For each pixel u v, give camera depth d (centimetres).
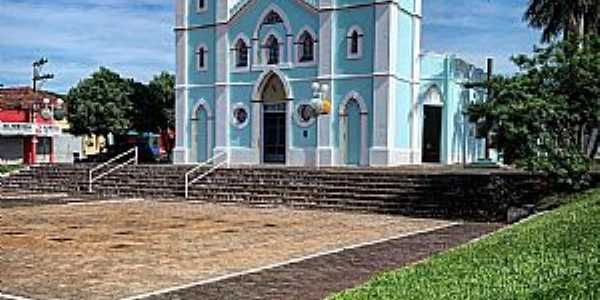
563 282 626
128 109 5391
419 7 3541
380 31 3309
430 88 3591
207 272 1191
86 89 5378
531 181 2148
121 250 1448
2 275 1163
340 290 1030
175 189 2905
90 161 4456
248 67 3728
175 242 1573
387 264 1268
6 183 3428
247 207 2466
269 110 3684
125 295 1006
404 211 2273
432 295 660
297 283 1090
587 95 1972
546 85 2019
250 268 1230
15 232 1739
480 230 1823
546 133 1978
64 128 5622
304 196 2548
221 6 3806
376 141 3319
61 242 1566
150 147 5134
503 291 634
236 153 3766
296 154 3544
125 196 2952
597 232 957
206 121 3900
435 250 1445
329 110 3422
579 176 1978
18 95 6106
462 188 2272
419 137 3553
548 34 3250
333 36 3456
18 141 5316
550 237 970
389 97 3291
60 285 1080
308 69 3534
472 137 3762
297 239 1631
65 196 2942
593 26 3089
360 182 2512
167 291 1031
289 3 3594
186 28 3959
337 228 1858
